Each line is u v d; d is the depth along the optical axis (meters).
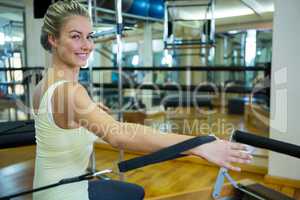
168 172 2.85
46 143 0.91
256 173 2.75
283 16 2.42
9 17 4.52
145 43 5.50
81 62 0.94
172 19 4.38
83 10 0.94
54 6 0.93
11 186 2.47
